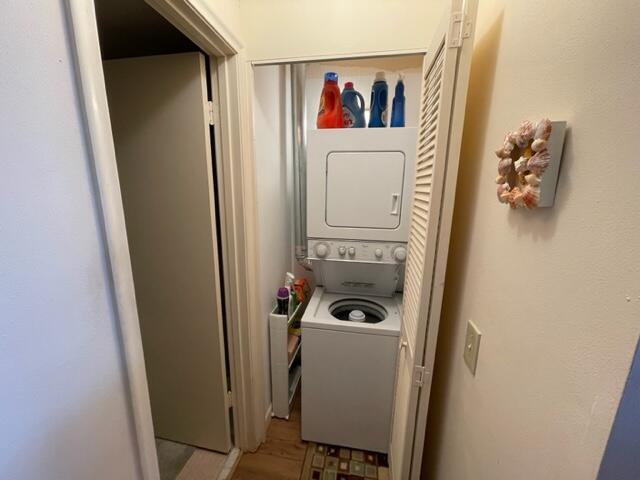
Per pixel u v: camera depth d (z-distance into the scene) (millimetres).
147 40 1413
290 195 2160
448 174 805
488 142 763
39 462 511
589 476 394
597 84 396
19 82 446
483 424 718
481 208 790
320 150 1501
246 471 1544
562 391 452
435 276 878
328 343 1528
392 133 1432
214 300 1400
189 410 1602
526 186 505
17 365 467
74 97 529
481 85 830
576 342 426
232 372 1539
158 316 1476
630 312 339
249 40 1220
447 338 1031
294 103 2029
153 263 1403
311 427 1663
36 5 463
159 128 1243
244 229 1338
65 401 548
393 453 1382
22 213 460
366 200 1516
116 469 668
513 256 611
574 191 438
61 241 521
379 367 1510
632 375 334
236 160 1266
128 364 669
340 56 1183
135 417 699
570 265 442
